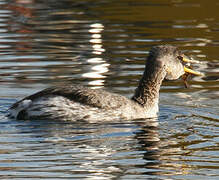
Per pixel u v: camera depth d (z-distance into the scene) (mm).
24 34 23141
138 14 26750
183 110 15328
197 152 12102
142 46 21266
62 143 12438
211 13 26844
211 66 19359
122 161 11539
